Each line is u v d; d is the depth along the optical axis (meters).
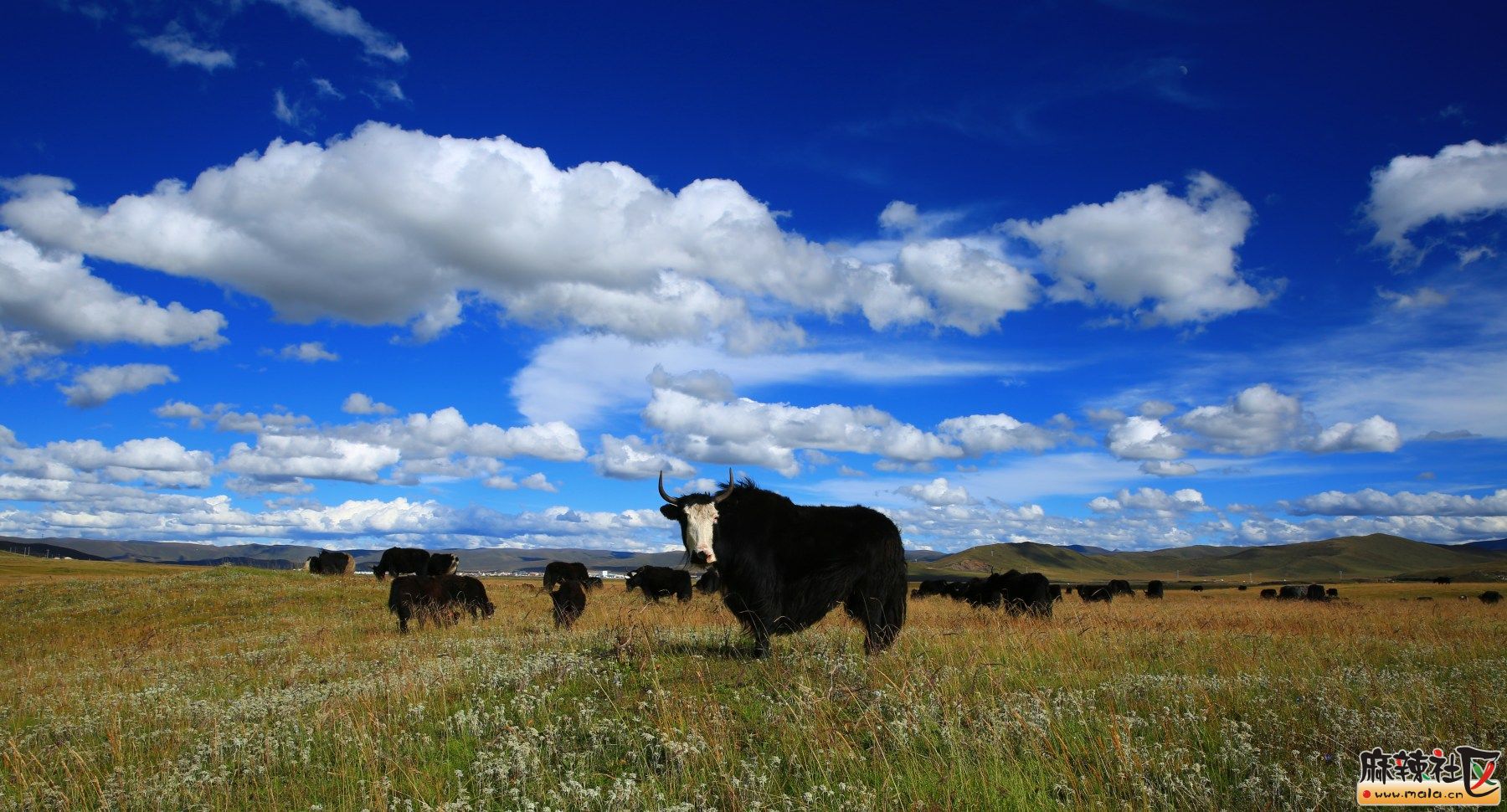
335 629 20.05
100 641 20.97
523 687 8.36
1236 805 5.20
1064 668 9.34
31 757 7.07
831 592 10.28
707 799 5.35
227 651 17.08
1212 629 15.34
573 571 30.44
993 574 26.28
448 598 20.27
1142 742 5.93
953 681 7.84
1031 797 5.32
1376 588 85.75
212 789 6.31
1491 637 14.16
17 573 53.44
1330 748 6.04
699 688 7.92
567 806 5.40
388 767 6.29
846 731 6.50
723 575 10.29
